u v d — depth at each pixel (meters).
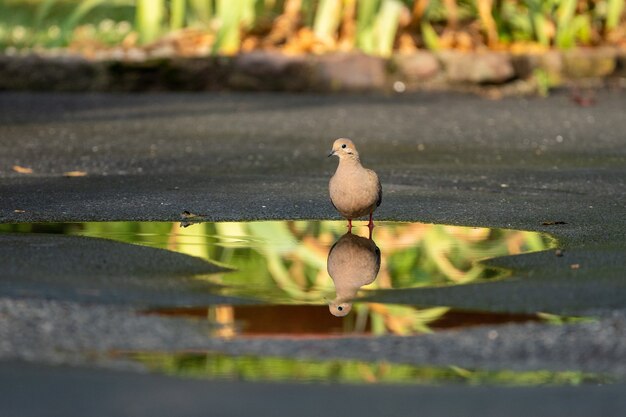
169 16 27.03
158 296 8.01
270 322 7.33
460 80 24.44
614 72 25.91
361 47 24.62
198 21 26.17
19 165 14.68
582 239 10.34
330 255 9.62
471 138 17.83
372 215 11.53
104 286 8.27
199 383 6.09
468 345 6.79
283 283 8.54
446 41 25.62
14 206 11.80
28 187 13.05
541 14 26.11
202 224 10.99
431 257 9.55
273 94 23.61
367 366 6.41
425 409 5.75
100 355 6.55
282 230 10.74
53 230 10.54
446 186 13.43
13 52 24.44
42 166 14.64
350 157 10.48
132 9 31.70
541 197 12.72
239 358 6.54
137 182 13.48
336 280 8.64
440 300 7.96
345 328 7.18
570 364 6.47
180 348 6.71
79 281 8.41
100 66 23.58
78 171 14.31
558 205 12.19
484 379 6.21
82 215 11.34
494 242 10.20
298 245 10.05
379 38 24.55
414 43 25.39
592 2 27.73
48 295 7.88
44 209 11.64
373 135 18.06
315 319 7.41
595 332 7.06
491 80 24.42
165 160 15.27
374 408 5.75
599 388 6.09
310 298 8.03
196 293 8.14
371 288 8.38
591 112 21.00
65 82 23.58
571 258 9.45
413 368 6.39
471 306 7.78
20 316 7.27
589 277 8.70
